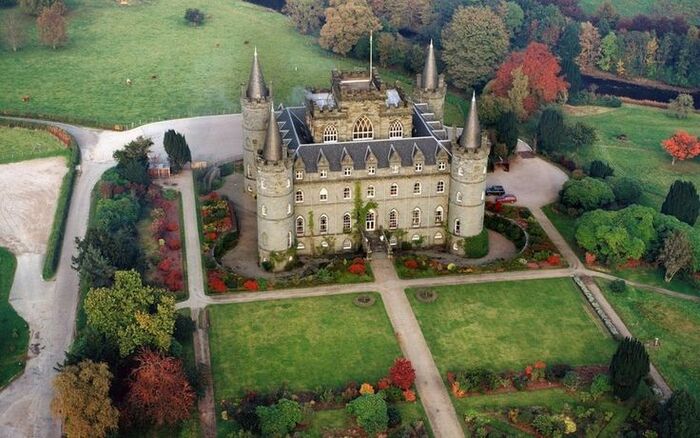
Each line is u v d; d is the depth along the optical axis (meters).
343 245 147.50
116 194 159.75
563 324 126.62
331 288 135.12
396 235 148.38
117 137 197.50
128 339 107.50
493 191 168.12
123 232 143.25
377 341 121.81
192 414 106.06
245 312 128.00
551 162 187.62
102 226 143.62
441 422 105.50
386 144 143.75
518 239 152.00
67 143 190.50
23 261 141.75
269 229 138.12
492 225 157.25
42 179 173.38
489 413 107.06
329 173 140.25
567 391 111.50
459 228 145.75
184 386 103.00
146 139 178.12
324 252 147.12
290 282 135.38
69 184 168.25
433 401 109.38
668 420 99.75
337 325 125.44
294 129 148.25
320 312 128.62
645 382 113.94
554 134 188.50
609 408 108.31
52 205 162.00
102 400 96.25
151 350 108.12
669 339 124.06
